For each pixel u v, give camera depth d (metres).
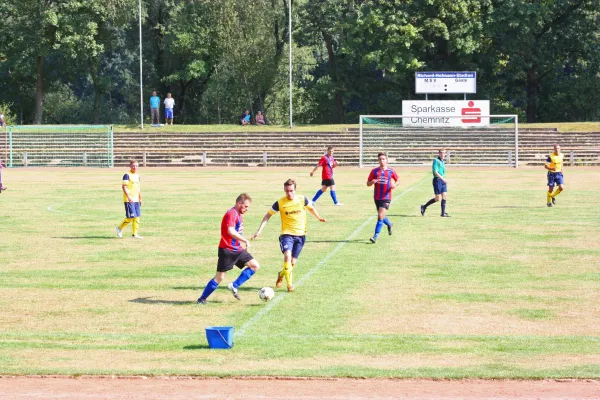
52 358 15.67
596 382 14.09
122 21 103.31
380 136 92.50
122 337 17.11
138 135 95.25
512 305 19.80
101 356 15.78
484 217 38.00
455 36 99.75
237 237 19.77
